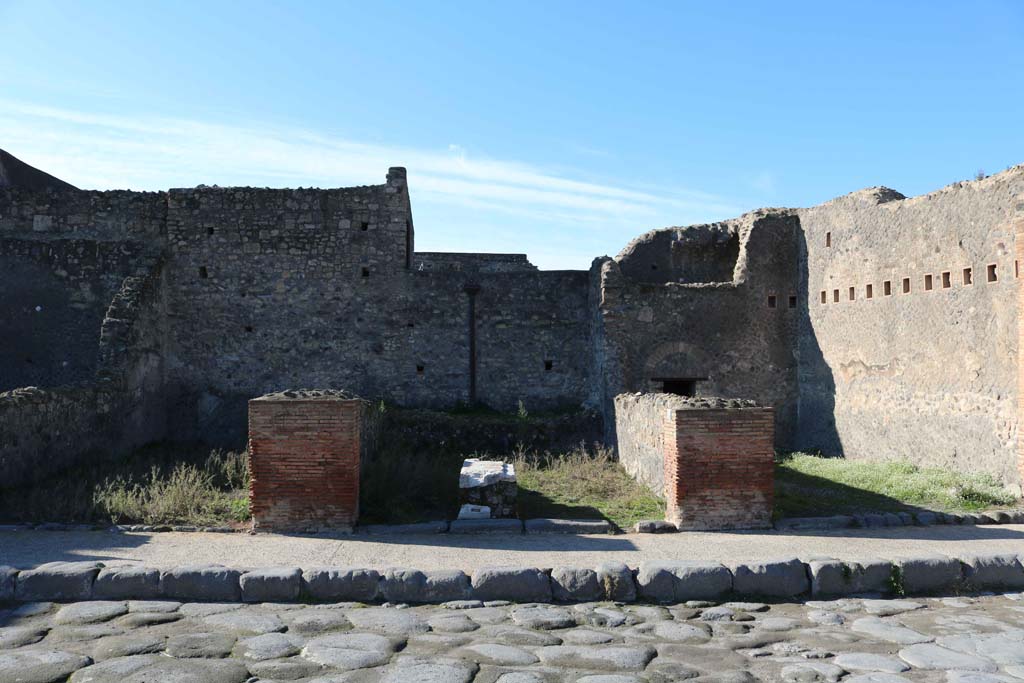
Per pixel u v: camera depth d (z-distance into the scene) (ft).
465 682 16.19
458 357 58.44
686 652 18.42
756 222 56.03
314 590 22.54
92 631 19.52
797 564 23.90
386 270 58.23
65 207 56.95
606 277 53.72
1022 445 35.81
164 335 56.18
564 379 58.80
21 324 54.08
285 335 57.52
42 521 30.04
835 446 51.39
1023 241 35.60
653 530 30.37
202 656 17.74
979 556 24.89
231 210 57.62
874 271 47.75
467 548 27.30
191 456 48.08
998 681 16.37
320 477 30.17
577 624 20.66
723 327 55.06
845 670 17.12
